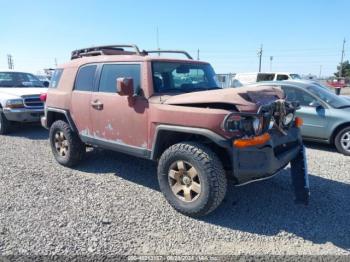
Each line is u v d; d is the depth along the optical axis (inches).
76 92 211.6
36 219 148.4
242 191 183.3
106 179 202.4
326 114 282.0
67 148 223.9
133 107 173.3
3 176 205.5
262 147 141.9
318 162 245.1
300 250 127.3
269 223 148.3
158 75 175.2
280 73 764.0
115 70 189.3
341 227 144.6
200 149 146.6
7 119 346.9
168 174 158.7
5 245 127.0
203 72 201.8
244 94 147.9
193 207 149.3
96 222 146.6
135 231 139.8
